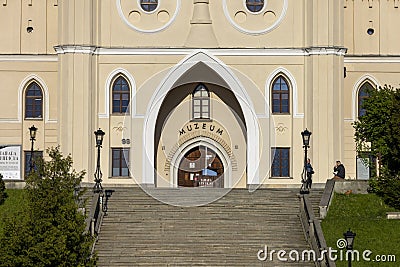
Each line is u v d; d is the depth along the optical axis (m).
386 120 58.38
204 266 48.22
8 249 40.50
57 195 41.72
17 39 70.00
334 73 65.81
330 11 65.88
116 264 48.34
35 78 69.62
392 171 57.34
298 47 66.88
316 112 65.75
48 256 40.34
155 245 50.28
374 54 70.25
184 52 66.69
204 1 67.12
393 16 70.38
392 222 52.53
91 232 49.81
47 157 69.38
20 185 59.31
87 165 65.75
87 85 66.00
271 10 67.31
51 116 69.50
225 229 52.25
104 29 67.12
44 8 70.06
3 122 69.69
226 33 67.19
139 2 67.44
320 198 56.94
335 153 65.62
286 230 52.22
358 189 57.81
